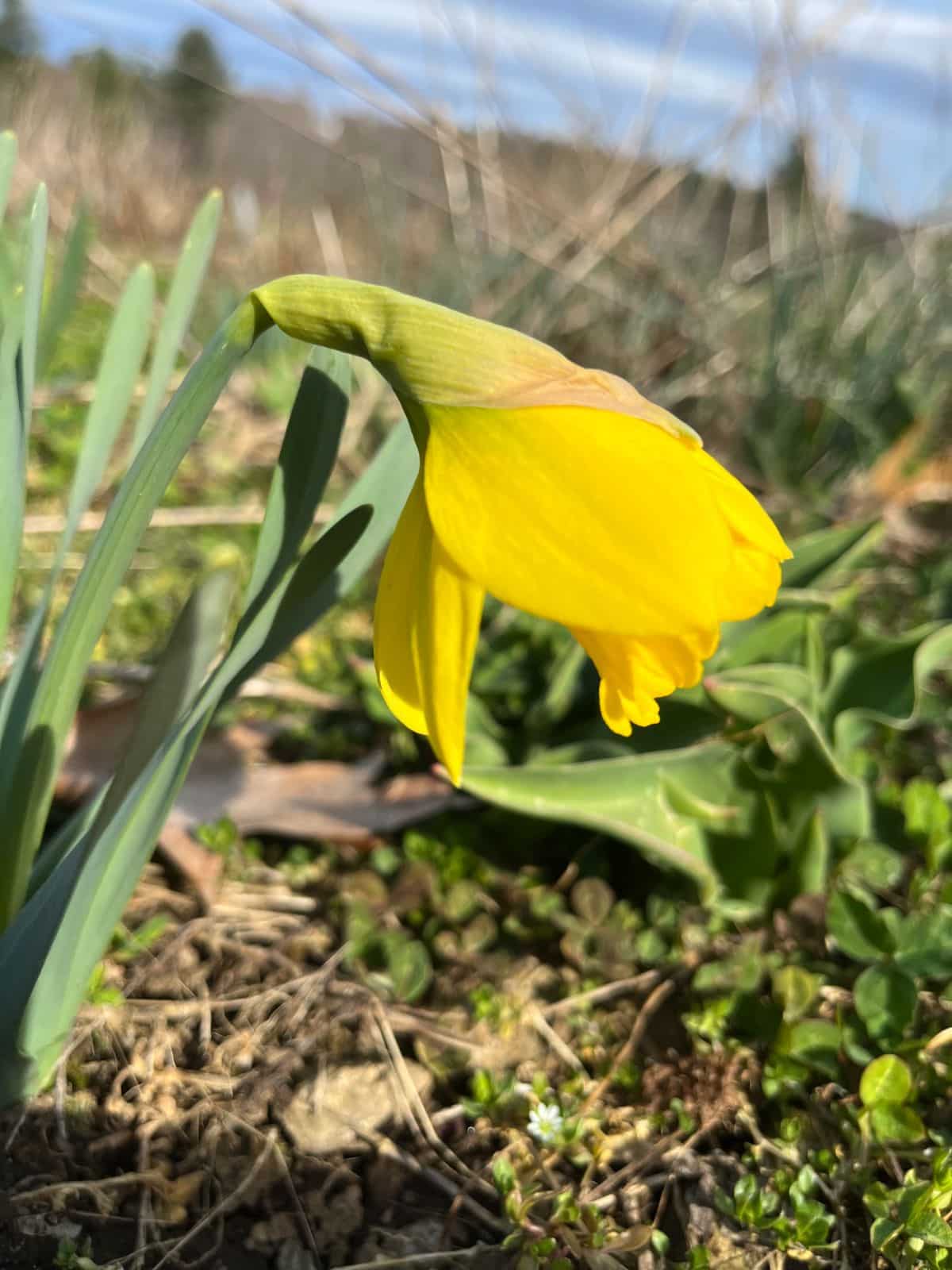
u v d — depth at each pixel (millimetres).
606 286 553
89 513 406
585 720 276
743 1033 214
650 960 230
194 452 488
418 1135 193
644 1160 190
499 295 581
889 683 257
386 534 172
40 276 154
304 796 264
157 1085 194
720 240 668
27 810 169
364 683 277
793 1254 174
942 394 495
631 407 121
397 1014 218
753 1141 195
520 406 121
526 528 118
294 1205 179
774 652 257
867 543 286
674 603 113
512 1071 208
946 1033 203
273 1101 195
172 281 176
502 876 251
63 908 147
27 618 332
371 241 780
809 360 531
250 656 152
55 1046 170
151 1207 174
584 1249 172
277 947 232
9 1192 171
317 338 134
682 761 224
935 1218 163
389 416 509
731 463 506
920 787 253
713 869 234
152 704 167
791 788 239
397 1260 171
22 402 155
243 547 415
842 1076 203
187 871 242
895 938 209
